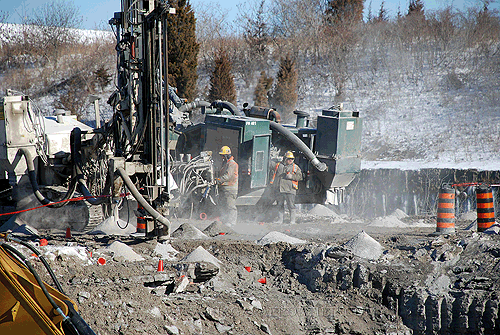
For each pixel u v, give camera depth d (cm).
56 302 1418
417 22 11475
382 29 11731
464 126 7650
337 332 2261
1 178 3728
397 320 2309
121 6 2911
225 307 2173
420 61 10262
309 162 4706
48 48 12619
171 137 4866
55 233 3359
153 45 2769
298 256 2711
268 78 10262
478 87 9025
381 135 8025
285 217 4700
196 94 8894
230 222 4181
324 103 9738
